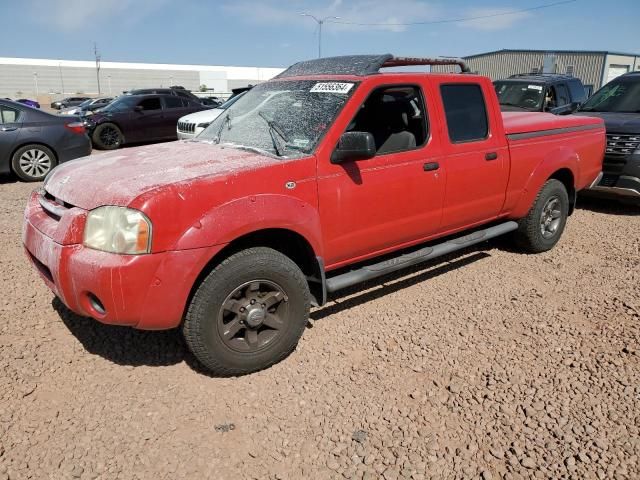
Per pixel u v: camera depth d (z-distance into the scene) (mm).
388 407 2992
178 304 2889
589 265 5184
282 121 3748
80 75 85375
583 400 3037
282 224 3172
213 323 3029
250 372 3303
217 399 3055
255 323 3168
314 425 2844
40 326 3830
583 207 7613
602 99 8383
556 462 2580
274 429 2809
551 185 5293
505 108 10289
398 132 4121
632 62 42219
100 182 3076
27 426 2789
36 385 3139
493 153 4570
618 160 6883
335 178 3479
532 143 5004
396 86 3891
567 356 3496
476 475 2512
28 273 4812
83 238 2906
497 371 3332
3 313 4004
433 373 3322
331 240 3584
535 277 4883
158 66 95500
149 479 2467
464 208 4469
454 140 4277
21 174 9531
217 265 3055
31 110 9570
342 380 3248
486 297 4441
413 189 3969
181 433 2768
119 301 2783
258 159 3311
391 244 4047
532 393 3102
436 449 2670
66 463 2547
